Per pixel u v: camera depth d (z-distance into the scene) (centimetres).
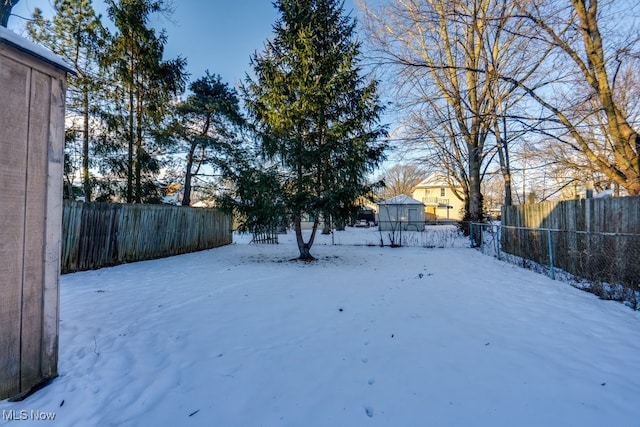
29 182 205
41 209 214
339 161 779
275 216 766
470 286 518
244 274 621
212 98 1345
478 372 231
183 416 185
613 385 211
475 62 919
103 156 1006
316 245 1235
